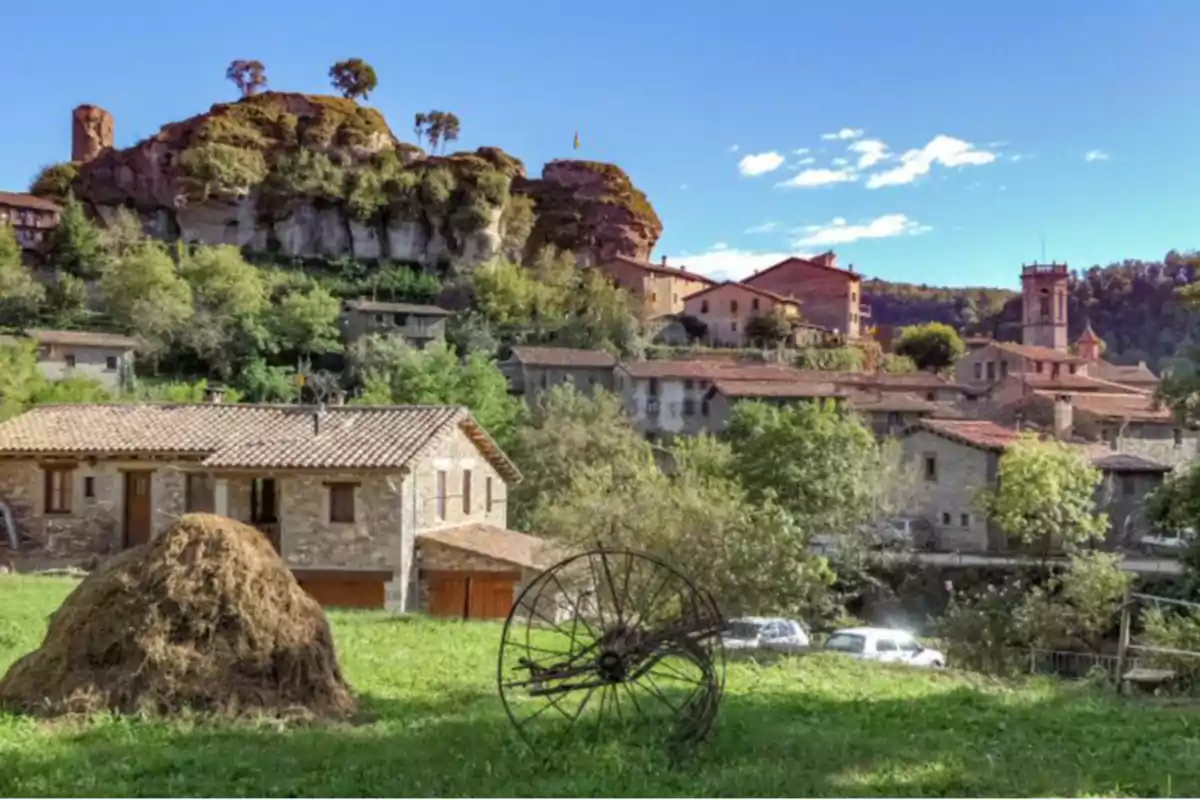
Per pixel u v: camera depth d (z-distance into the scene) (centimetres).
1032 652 2988
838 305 12694
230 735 1055
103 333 8762
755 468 4803
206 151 12119
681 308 13188
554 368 8506
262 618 1197
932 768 995
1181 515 3341
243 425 3231
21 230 11300
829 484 4634
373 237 12688
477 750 1024
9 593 2273
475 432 3441
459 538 3094
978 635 3206
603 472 3747
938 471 5662
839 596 3941
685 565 2472
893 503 5247
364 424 3183
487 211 12962
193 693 1138
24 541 3162
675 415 8281
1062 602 3362
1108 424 7044
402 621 2175
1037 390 7738
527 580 2884
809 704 1362
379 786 884
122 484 3161
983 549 5372
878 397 8000
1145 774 992
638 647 1058
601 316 10806
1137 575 3678
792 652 1969
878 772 977
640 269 12875
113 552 3134
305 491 2931
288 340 9588
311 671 1196
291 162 12544
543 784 898
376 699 1286
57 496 3200
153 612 1168
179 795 847
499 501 3759
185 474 3130
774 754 1034
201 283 9825
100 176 12638
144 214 12438
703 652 1065
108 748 984
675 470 5075
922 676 1762
